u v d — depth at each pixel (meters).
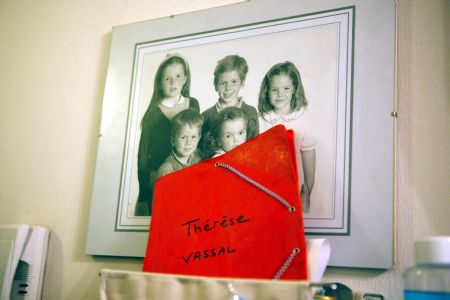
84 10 0.90
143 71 0.79
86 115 0.83
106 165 0.77
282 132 0.58
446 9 0.64
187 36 0.77
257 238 0.54
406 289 0.48
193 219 0.59
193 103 0.74
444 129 0.60
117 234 0.72
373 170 0.60
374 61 0.63
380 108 0.62
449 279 0.45
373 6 0.65
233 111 0.70
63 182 0.81
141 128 0.76
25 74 0.91
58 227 0.79
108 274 0.54
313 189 0.63
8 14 0.97
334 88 0.65
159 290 0.51
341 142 0.63
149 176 0.73
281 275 0.51
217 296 0.48
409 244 0.58
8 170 0.86
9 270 0.72
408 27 0.65
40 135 0.86
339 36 0.66
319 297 0.51
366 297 0.57
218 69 0.73
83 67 0.87
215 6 0.78
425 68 0.63
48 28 0.92
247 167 0.59
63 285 0.75
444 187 0.58
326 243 0.54
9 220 0.83
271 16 0.72
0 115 0.90
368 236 0.58
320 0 0.69
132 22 0.85
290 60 0.69
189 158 0.71
